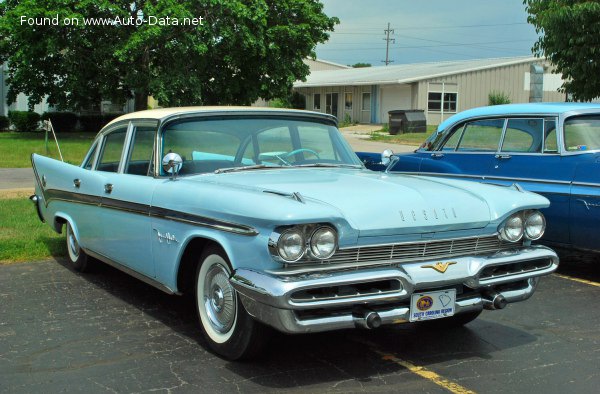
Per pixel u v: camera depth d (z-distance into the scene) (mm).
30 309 5324
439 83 35531
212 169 4797
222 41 25641
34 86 27531
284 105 33219
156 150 4848
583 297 5910
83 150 21094
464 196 4199
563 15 12438
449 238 3996
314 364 4152
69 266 6848
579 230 6348
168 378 3908
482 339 4711
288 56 28094
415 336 4758
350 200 3852
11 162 17375
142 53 25078
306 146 5266
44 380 3877
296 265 3576
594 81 12836
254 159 4988
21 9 23172
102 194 5438
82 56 25531
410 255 3885
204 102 28469
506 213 4164
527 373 4059
